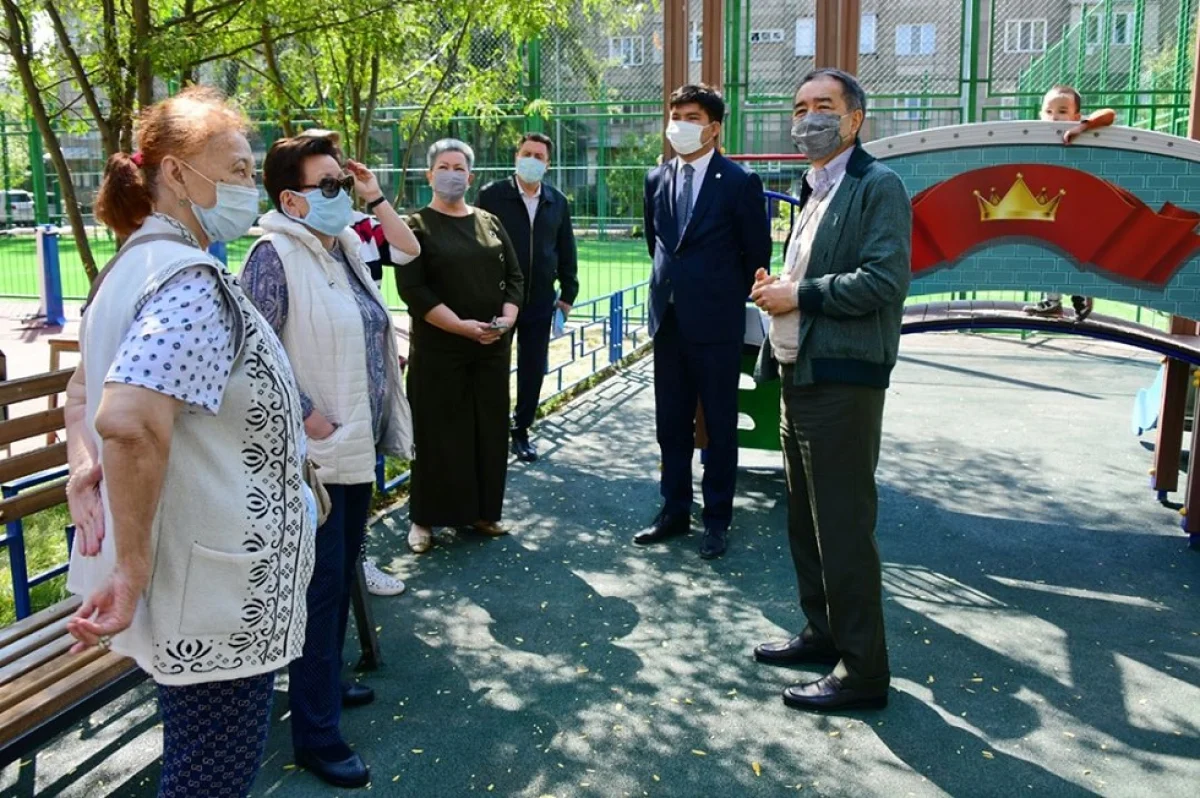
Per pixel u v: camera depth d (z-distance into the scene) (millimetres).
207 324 1763
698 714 3221
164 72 5070
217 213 1931
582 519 5141
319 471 2738
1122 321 5234
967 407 7570
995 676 3475
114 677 2553
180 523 1834
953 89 18297
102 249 19094
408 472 5762
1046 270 4457
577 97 16156
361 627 3486
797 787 2824
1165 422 5266
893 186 3000
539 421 7219
